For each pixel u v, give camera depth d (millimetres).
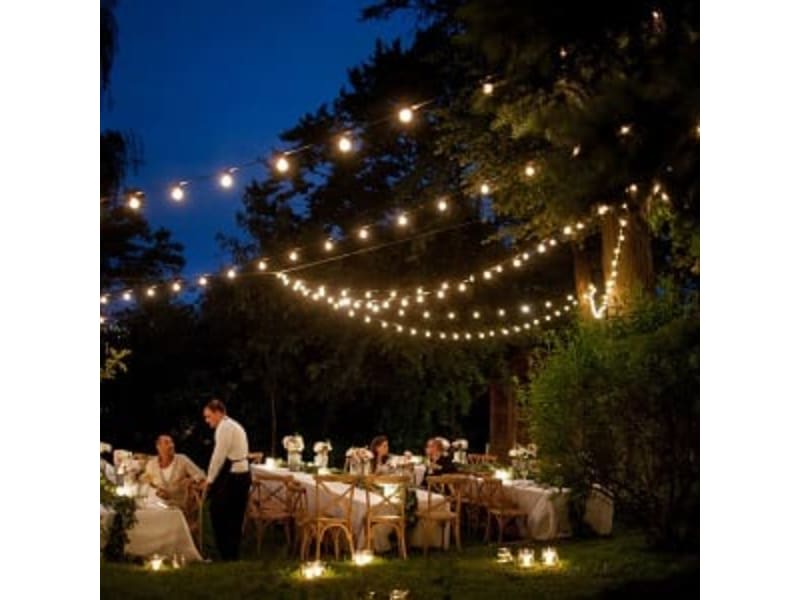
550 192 4844
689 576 8172
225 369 22969
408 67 20547
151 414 22672
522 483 12828
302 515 10883
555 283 21297
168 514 9961
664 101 4113
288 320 21797
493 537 12523
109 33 13164
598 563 9922
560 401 10562
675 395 10047
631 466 10578
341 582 9047
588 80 5734
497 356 21938
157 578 9016
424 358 21266
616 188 4402
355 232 21109
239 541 10383
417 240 19484
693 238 4789
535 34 5184
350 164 21703
